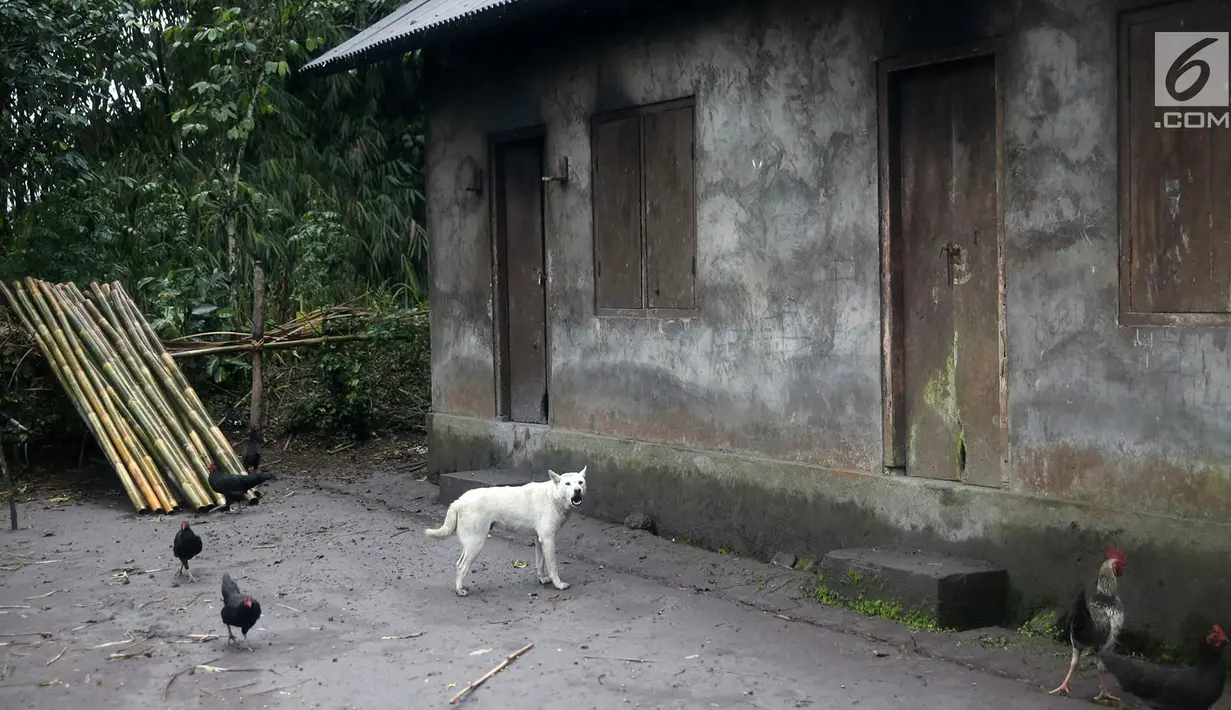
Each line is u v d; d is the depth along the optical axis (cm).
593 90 961
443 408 1181
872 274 739
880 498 734
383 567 827
